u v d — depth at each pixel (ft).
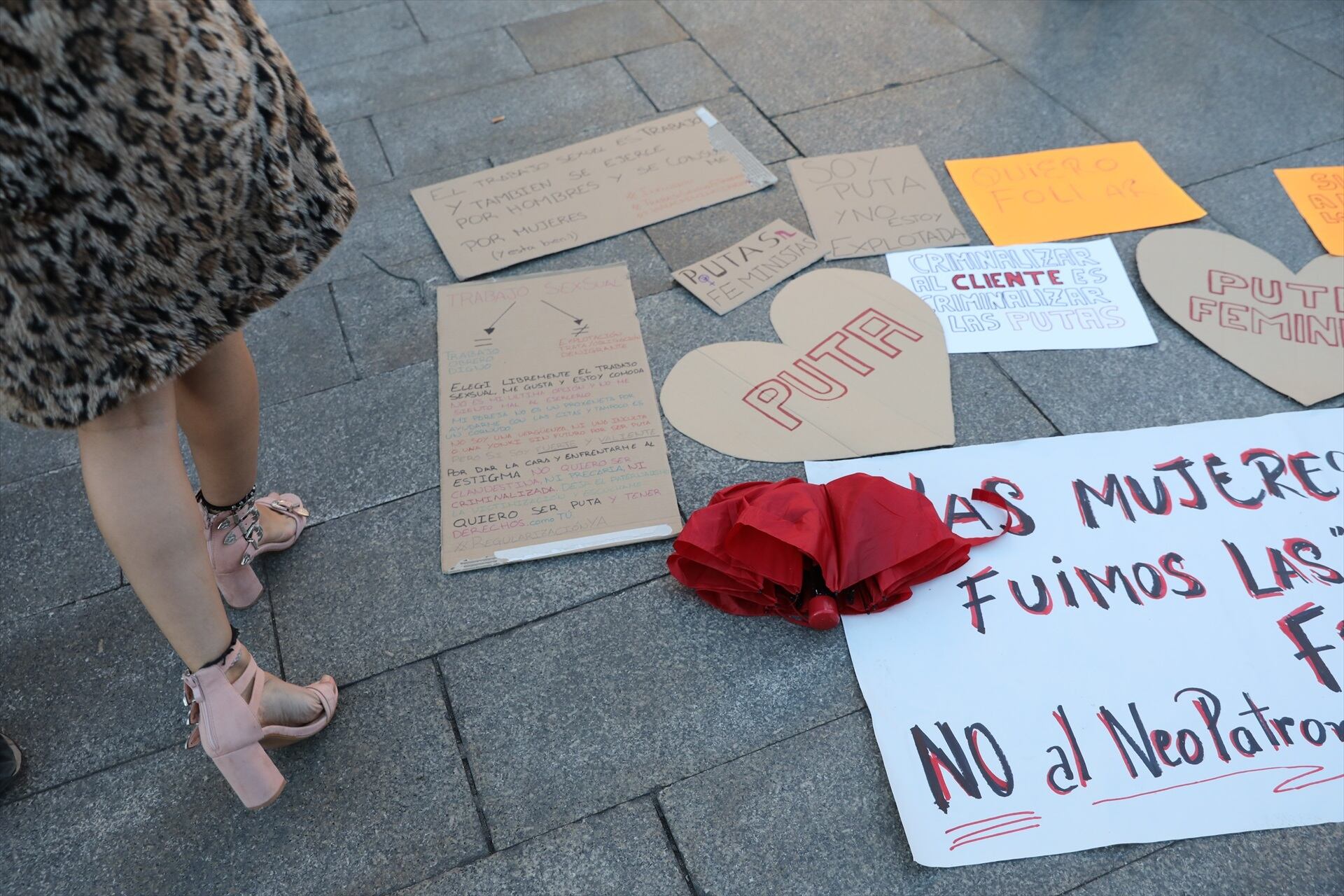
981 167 9.32
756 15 11.78
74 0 3.06
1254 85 10.25
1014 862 4.90
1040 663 5.61
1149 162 9.30
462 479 6.75
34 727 5.66
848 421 6.99
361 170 9.79
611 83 10.80
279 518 6.34
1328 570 6.00
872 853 4.96
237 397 5.00
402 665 5.82
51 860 5.12
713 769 5.29
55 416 3.64
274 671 5.81
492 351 7.68
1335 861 4.86
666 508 6.50
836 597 5.83
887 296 7.97
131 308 3.66
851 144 9.69
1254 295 7.89
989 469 6.64
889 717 5.42
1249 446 6.74
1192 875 4.83
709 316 7.91
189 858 5.09
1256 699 5.43
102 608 6.22
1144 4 11.60
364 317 8.12
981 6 11.72
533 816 5.16
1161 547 6.16
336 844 5.11
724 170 9.39
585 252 8.60
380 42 11.97
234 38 3.76
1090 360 7.45
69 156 3.24
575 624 5.96
